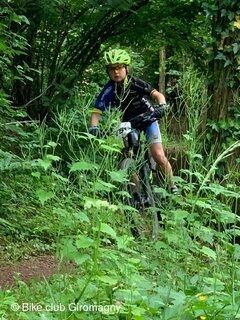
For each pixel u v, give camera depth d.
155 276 3.52
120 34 11.12
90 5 9.98
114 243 3.73
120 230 3.67
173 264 3.52
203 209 3.81
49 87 10.07
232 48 6.55
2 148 6.82
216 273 3.46
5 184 6.82
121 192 3.56
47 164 3.32
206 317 2.96
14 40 7.15
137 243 3.78
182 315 2.93
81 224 3.44
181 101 4.05
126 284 3.19
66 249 3.16
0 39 6.62
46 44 10.57
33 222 6.45
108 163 3.44
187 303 2.96
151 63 17.67
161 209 3.92
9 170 6.30
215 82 6.63
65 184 3.72
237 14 6.54
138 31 10.96
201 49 10.17
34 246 6.02
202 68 9.84
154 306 3.03
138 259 3.44
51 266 5.46
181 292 3.15
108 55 6.00
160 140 5.93
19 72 8.17
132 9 10.43
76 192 3.84
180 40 10.73
